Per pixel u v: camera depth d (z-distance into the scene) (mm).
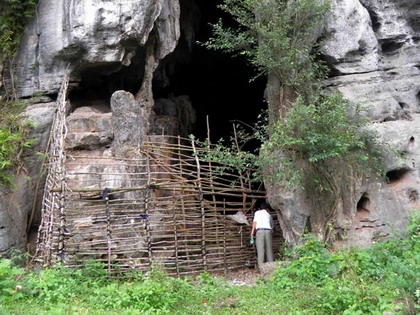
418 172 10094
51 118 11219
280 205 10125
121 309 6977
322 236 9633
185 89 18031
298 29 10180
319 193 9844
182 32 14805
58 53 11234
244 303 7562
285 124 9633
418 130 10328
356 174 9828
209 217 10094
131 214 9477
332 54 10719
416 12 11453
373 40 10984
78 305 7102
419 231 8781
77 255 8836
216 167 10188
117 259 8930
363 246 9609
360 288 6707
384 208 9844
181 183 9773
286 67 9961
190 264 9594
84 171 9898
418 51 11453
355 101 10461
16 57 11422
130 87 12953
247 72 17969
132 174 9625
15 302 7059
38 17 11391
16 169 10547
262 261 10023
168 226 9680
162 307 7109
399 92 10961
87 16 10992
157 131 12625
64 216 8805
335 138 9305
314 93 10414
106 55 11234
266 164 9805
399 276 6812
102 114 11148
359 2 11094
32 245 10578
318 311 6836
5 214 10031
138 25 11258
